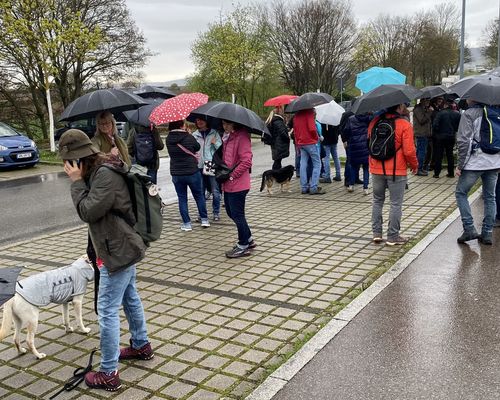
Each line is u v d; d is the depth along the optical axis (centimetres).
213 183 850
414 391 330
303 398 327
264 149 2311
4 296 304
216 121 795
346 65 4788
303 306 476
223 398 330
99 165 323
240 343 407
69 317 475
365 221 795
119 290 344
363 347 390
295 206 948
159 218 347
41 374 375
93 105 488
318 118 1153
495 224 717
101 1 2912
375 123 641
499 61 2781
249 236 648
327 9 4397
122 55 3073
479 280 520
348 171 1083
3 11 2142
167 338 421
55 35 2206
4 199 1200
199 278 567
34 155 1759
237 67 3822
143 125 751
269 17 4362
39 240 773
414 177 1195
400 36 5728
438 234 689
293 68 4503
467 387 333
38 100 3003
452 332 410
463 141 620
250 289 526
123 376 364
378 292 498
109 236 327
